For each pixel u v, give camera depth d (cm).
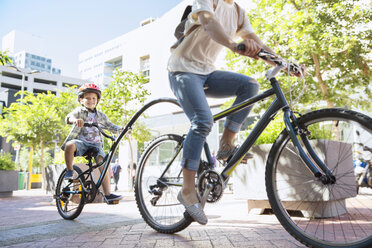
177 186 246
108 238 236
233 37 238
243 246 199
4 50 611
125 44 2567
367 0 850
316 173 176
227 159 227
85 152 347
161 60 2188
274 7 921
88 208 509
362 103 882
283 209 190
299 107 900
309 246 174
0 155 1024
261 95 209
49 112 1720
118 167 1407
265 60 202
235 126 225
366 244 153
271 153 198
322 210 267
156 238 231
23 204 657
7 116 1752
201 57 223
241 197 366
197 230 263
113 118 1269
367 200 208
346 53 842
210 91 237
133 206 541
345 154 219
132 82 1292
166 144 262
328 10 846
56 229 282
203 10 197
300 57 857
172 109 2014
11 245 221
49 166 750
